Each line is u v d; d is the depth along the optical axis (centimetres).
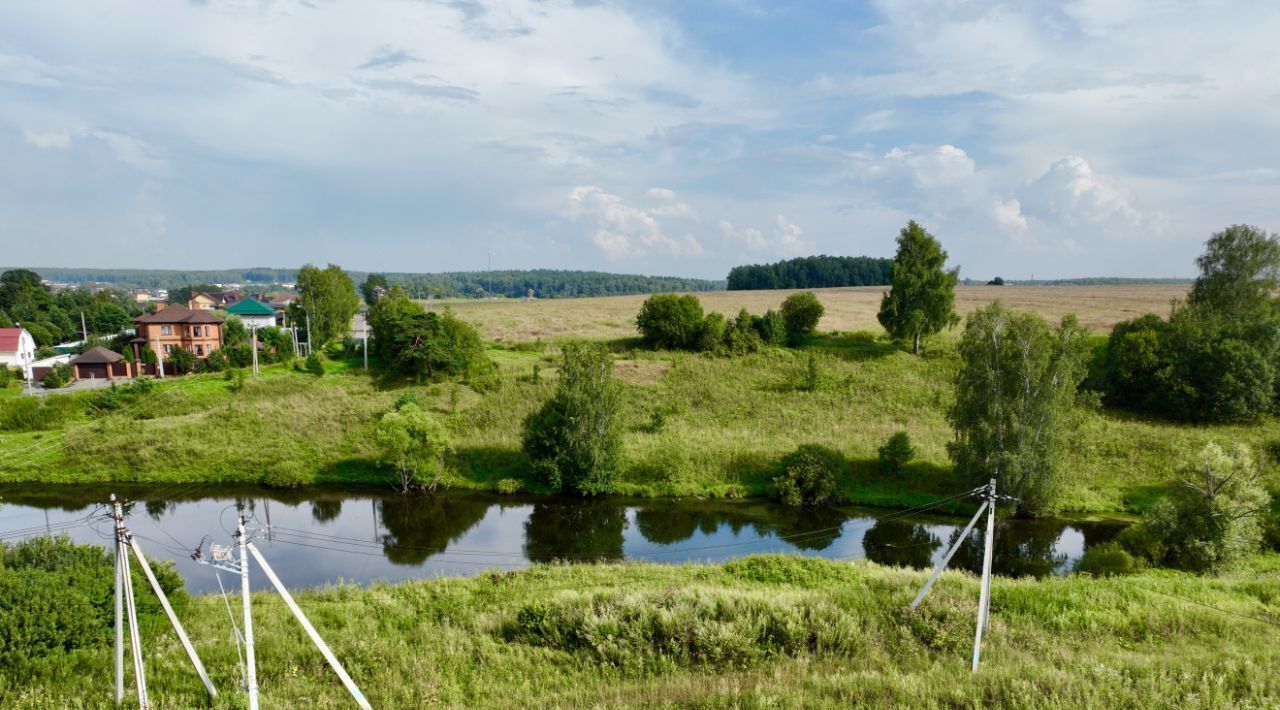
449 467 3919
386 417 3722
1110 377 4841
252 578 2669
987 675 1323
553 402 3828
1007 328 3372
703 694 1291
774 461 3884
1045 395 3231
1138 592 2050
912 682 1288
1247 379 4303
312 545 3036
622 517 3422
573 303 12406
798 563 2522
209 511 3422
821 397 4959
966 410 3441
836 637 1677
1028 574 2752
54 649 1512
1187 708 1132
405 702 1402
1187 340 4538
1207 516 2536
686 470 3841
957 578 2233
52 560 1748
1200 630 1745
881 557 2950
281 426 4384
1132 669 1364
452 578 2436
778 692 1268
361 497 3672
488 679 1529
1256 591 2128
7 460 3922
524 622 1827
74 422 4622
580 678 1530
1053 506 3281
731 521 3372
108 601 1689
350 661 1591
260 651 1636
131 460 3950
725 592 1958
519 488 3766
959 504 3456
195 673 1501
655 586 2234
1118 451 3925
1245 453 2619
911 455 3734
